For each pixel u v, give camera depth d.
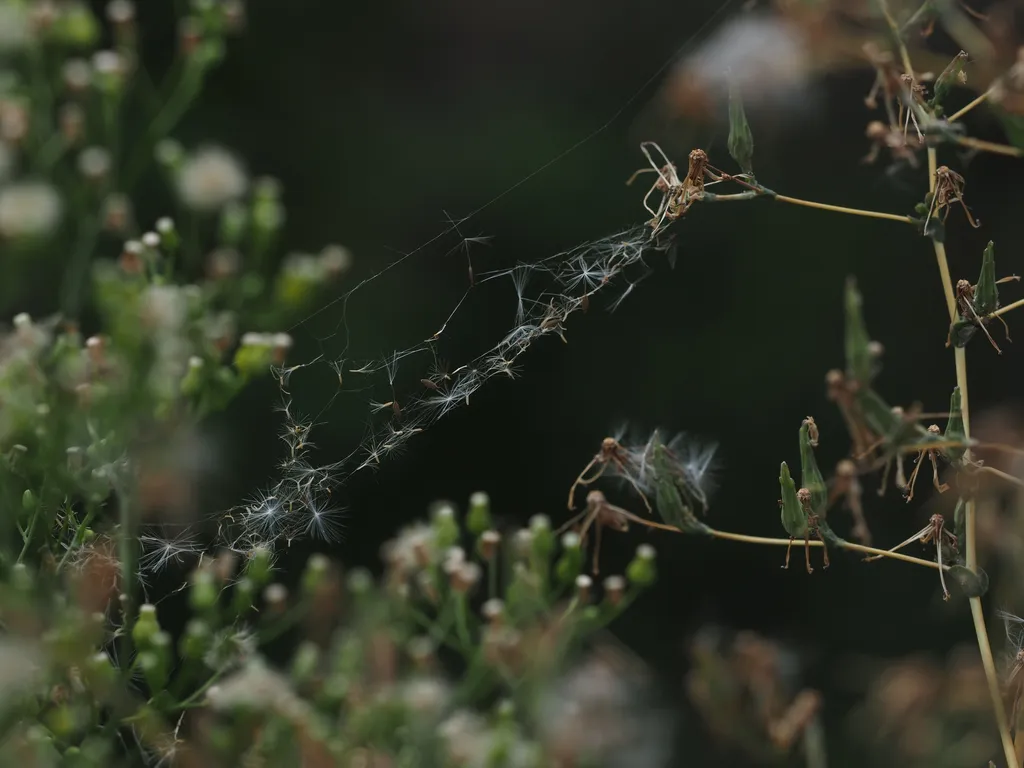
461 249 1.07
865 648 1.01
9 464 0.40
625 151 1.16
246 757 0.38
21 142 0.39
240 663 0.40
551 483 1.13
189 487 0.40
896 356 1.16
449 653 0.43
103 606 0.41
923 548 0.43
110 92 0.40
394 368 0.51
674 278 1.19
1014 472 0.40
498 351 0.50
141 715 0.39
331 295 0.82
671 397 1.17
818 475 0.40
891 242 1.17
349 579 0.39
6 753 0.38
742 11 0.42
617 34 1.22
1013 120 0.40
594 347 1.17
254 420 0.74
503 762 0.38
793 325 1.19
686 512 0.41
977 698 0.41
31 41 0.40
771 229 1.18
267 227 0.40
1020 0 0.40
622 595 0.39
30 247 0.38
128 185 0.40
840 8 0.40
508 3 1.21
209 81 1.11
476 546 0.40
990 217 1.12
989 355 1.11
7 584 0.39
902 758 0.41
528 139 1.17
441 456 1.09
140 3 1.01
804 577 1.07
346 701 0.39
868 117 1.08
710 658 0.41
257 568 0.40
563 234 1.13
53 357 0.39
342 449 0.74
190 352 0.39
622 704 0.38
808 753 0.40
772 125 0.42
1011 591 0.41
